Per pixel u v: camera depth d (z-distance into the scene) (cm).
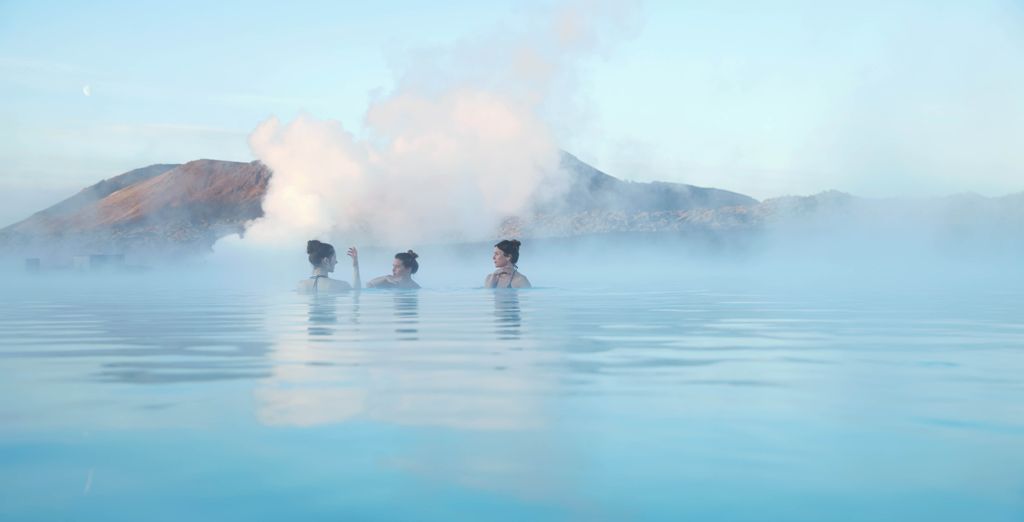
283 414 238
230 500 160
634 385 287
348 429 219
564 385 290
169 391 277
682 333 474
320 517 151
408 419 231
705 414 237
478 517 151
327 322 549
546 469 181
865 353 381
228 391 276
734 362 350
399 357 366
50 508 156
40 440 206
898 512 153
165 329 507
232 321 561
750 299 823
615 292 948
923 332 484
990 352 386
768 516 151
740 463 185
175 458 190
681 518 150
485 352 385
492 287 992
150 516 151
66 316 629
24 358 366
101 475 176
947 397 266
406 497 162
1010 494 163
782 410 244
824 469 180
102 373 319
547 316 600
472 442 204
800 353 382
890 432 214
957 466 182
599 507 156
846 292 958
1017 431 216
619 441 205
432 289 977
